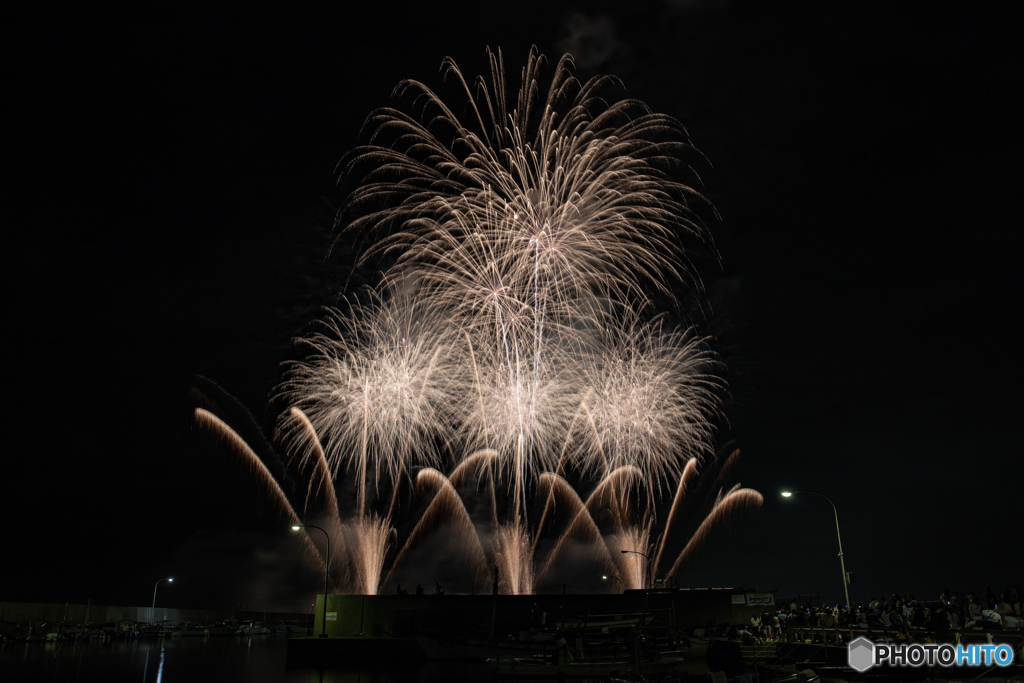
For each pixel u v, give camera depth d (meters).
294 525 63.03
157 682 51.44
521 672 47.12
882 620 38.38
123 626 103.50
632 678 40.19
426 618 58.25
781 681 32.69
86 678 54.97
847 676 33.00
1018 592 36.88
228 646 90.25
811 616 47.88
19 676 56.50
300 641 57.09
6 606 96.12
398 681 47.28
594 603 55.50
